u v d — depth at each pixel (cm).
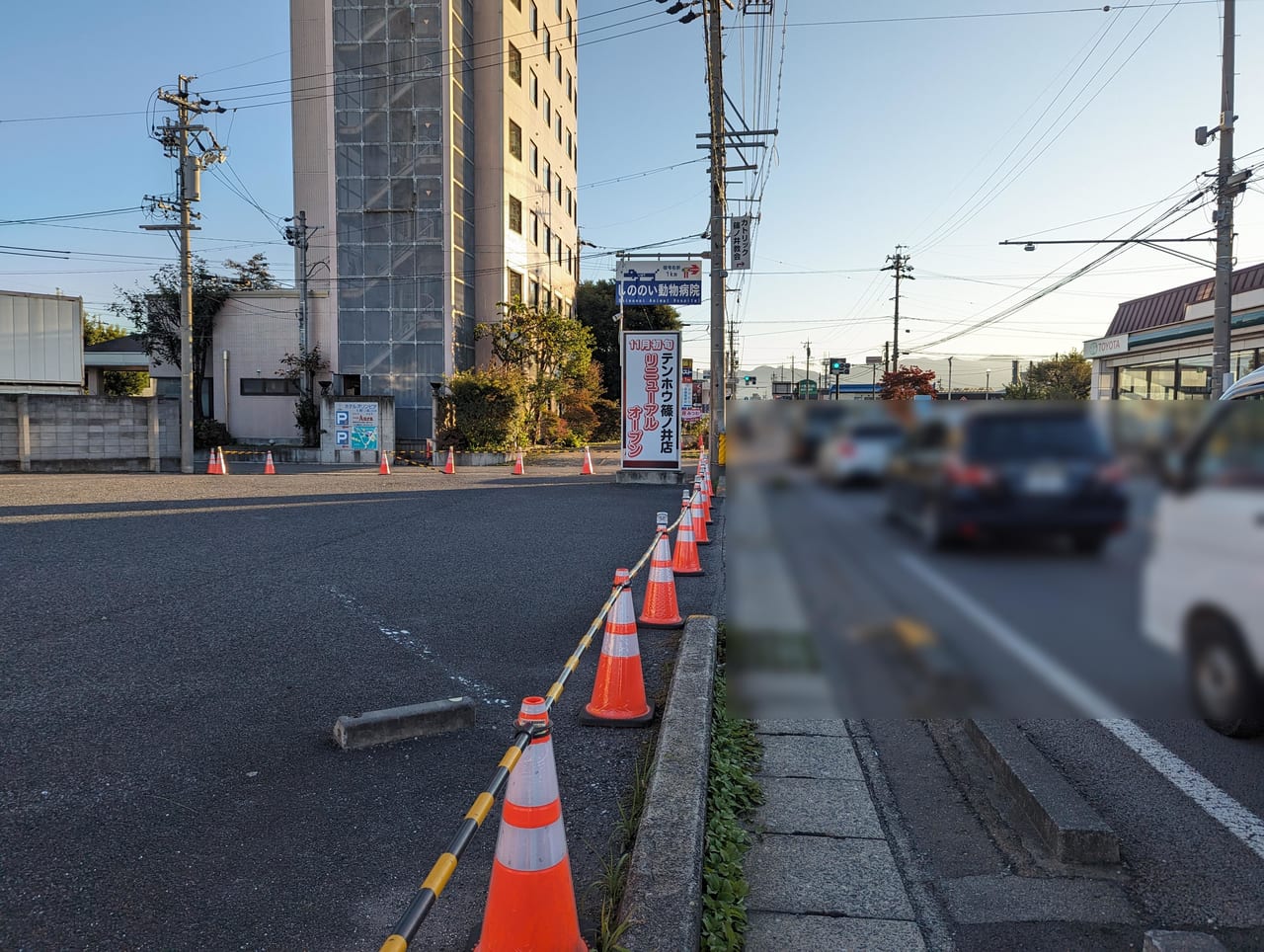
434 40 3294
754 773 416
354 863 314
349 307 3366
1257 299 2409
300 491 1697
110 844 321
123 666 535
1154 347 3070
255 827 339
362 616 675
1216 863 327
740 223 2459
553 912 234
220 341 3559
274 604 704
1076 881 319
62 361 2427
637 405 1881
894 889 315
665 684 533
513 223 3791
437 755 414
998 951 277
